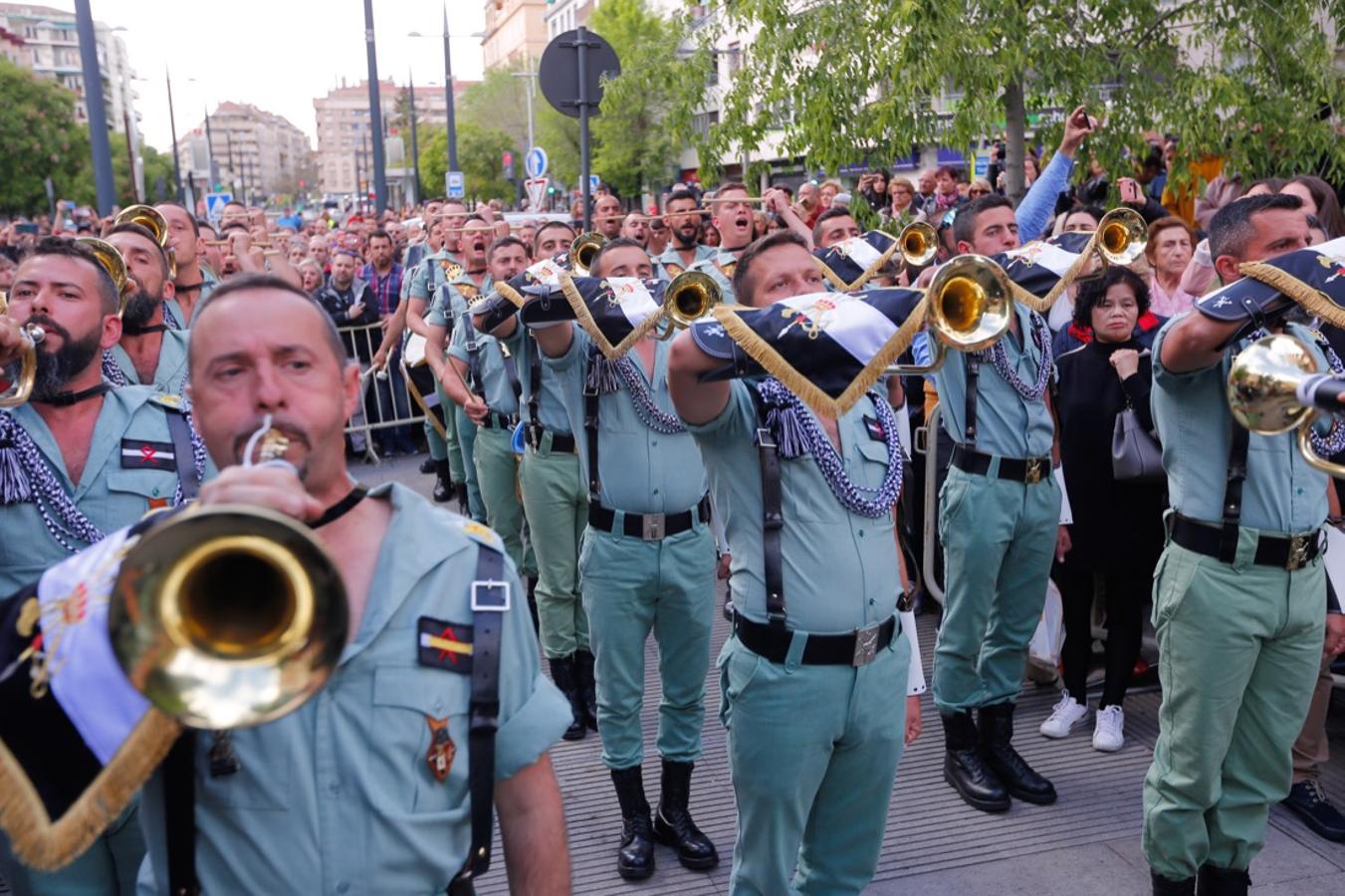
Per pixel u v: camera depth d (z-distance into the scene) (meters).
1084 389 4.47
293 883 1.65
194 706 1.28
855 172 10.77
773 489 2.79
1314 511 3.09
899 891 3.63
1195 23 6.53
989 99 6.20
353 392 1.82
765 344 2.50
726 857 3.89
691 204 6.84
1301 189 5.04
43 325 2.80
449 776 1.72
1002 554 4.11
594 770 4.54
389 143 39.03
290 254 15.69
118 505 2.88
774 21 6.52
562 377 3.97
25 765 1.51
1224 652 3.09
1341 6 6.40
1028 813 4.09
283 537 1.27
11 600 1.61
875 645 2.84
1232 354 3.02
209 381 1.69
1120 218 4.30
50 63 134.88
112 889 2.42
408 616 1.72
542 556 4.81
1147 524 4.41
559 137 36.03
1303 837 3.87
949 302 2.44
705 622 3.91
